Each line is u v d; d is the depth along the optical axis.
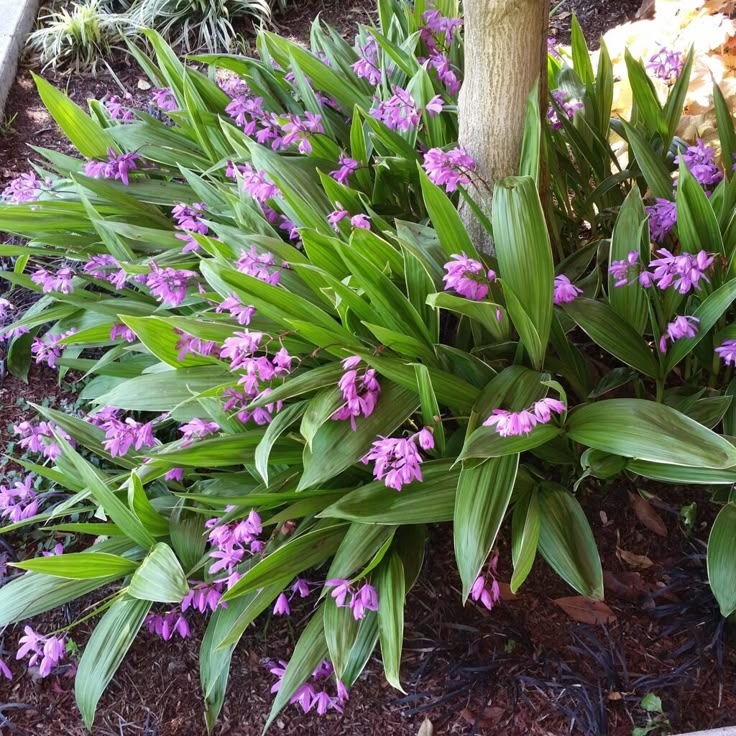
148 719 1.01
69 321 1.32
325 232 1.12
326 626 0.94
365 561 0.94
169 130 1.45
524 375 0.99
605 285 1.21
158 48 1.40
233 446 0.98
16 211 1.29
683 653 1.00
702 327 1.00
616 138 1.55
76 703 1.02
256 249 1.10
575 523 0.96
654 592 1.04
